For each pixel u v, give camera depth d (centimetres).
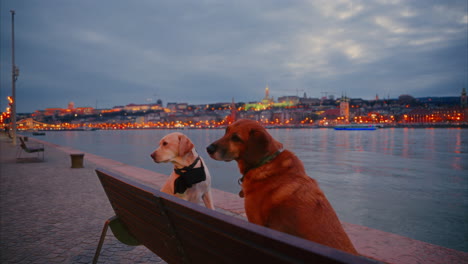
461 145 5122
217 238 135
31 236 480
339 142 6275
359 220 838
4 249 427
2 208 655
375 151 3825
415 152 3684
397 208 964
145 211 213
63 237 475
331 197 1130
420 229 763
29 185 927
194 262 175
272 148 204
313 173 1814
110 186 276
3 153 2189
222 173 1700
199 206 142
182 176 374
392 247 401
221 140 216
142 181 971
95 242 454
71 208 653
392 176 1694
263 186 194
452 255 371
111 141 6756
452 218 855
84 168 1327
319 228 166
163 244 211
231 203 649
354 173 1819
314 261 90
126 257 400
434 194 1202
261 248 109
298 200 176
